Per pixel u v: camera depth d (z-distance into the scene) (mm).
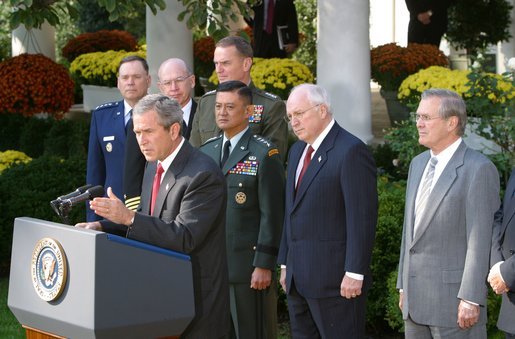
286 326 16016
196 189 9430
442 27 32469
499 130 17219
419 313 10961
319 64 23422
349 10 22969
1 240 18781
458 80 23422
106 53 33656
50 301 8305
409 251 11055
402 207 15617
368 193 11336
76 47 35875
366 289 11602
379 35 49719
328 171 11398
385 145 22188
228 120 12273
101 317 7988
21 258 8719
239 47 13570
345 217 11445
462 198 10648
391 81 27562
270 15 29406
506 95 17922
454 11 36156
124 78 14523
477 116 18438
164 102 9391
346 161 11297
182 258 8555
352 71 23109
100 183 15039
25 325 8844
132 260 8195
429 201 10828
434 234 10812
